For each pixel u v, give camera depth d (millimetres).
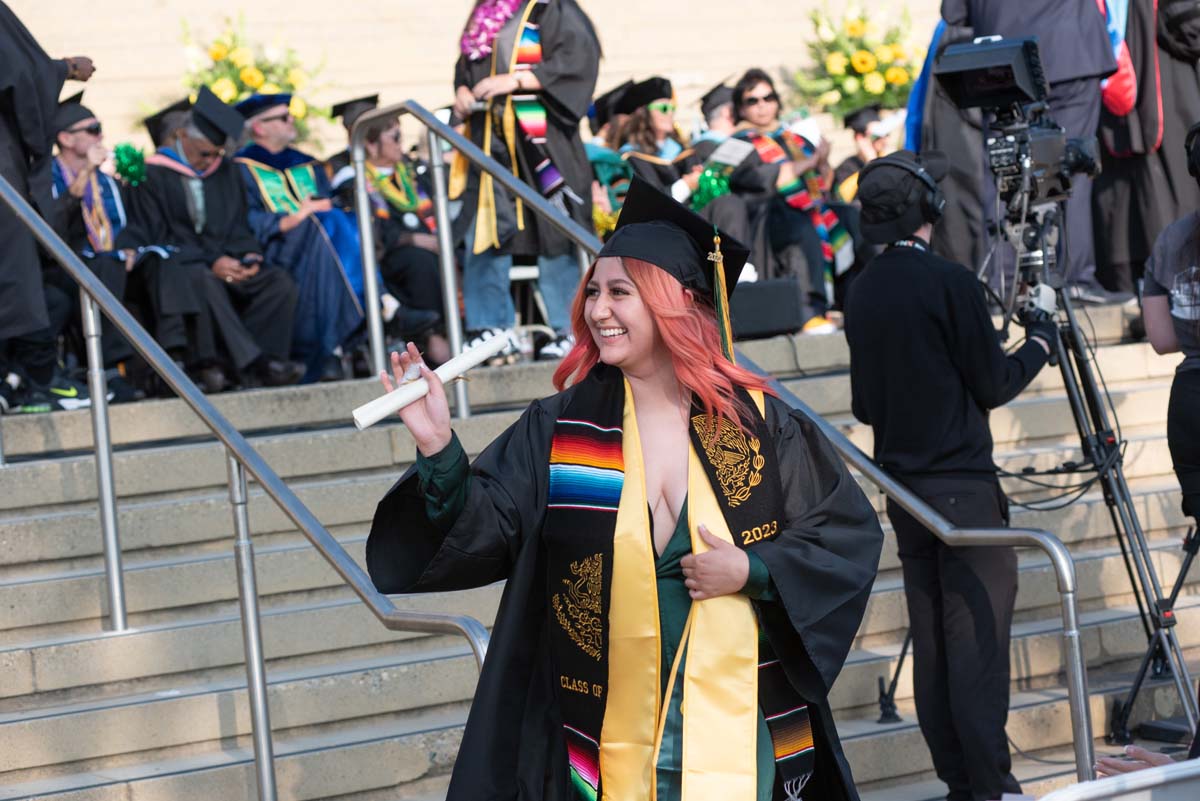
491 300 7867
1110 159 8414
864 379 5105
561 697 3037
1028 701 5742
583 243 6168
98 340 5305
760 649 3025
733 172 9188
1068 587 4309
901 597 6082
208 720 5031
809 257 9445
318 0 12406
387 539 2982
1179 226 4949
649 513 3023
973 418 4996
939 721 5047
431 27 12703
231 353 7957
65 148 8242
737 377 3102
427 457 2865
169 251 8000
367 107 9883
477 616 5738
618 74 13258
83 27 11750
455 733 5090
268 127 9062
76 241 8148
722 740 2926
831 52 12898
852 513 3084
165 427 6555
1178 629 6371
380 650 5582
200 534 5902
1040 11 7469
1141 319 8117
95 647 5172
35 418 6332
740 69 13555
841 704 5637
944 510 4922
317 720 5156
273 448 6227
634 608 2969
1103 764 3412
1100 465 5508
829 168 10586
